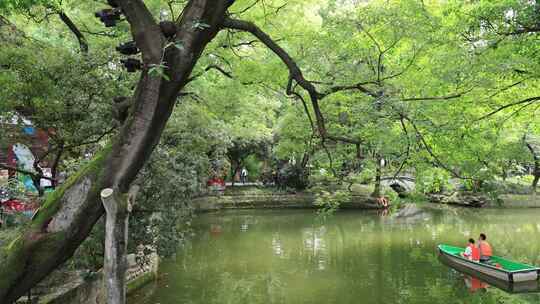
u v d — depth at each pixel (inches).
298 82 240.2
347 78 319.6
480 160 361.4
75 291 302.5
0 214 325.1
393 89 293.7
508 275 474.0
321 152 573.0
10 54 288.0
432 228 836.0
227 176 1242.6
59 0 328.5
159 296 434.3
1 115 308.3
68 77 314.2
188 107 493.0
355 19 313.0
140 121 186.2
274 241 721.6
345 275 516.7
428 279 502.0
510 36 341.4
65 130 336.8
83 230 181.5
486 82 310.3
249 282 487.2
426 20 306.5
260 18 418.6
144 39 189.0
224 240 730.8
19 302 269.3
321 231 814.5
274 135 1099.3
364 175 406.6
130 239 388.5
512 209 1079.0
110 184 181.2
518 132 541.3
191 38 191.8
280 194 1113.4
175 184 396.8
